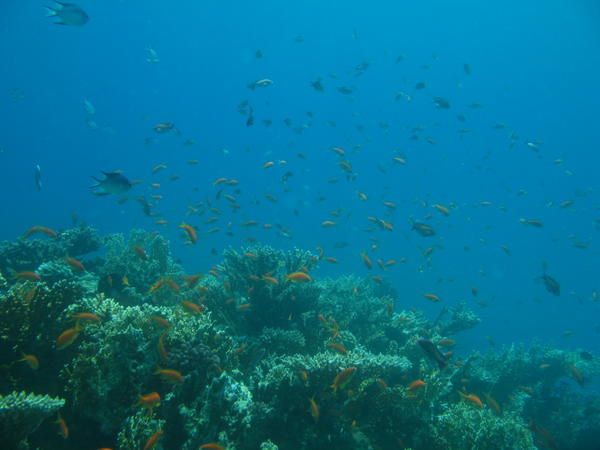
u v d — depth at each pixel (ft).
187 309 24.36
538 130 398.21
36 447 16.21
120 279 33.55
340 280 51.96
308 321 32.63
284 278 33.50
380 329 38.52
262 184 290.15
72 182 385.29
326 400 21.65
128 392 18.37
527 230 259.60
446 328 51.29
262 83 49.80
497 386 42.73
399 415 23.53
